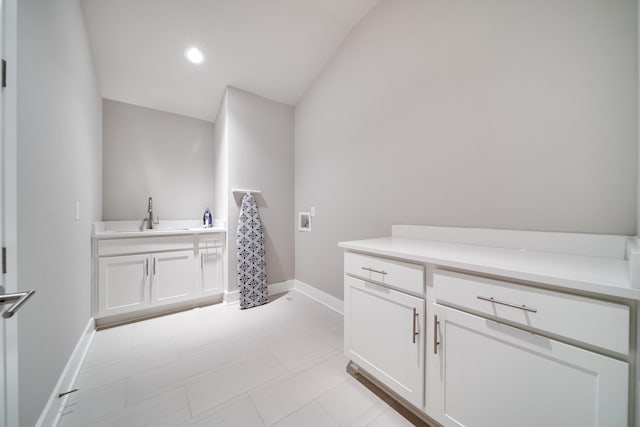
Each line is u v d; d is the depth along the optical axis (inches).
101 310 75.1
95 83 81.0
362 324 51.7
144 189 102.0
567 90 40.8
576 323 26.4
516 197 46.9
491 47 50.0
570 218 40.9
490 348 32.9
